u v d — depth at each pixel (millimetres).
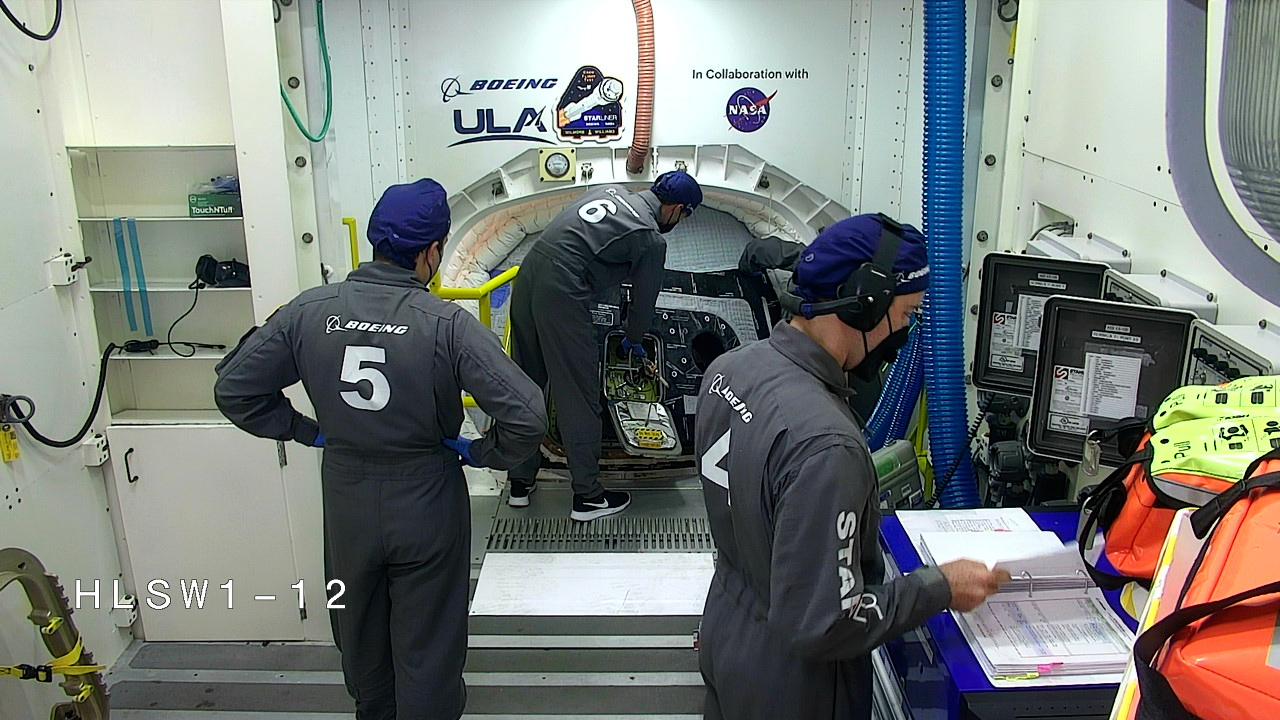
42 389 2469
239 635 2951
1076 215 2365
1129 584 1417
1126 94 2072
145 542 2844
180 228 2848
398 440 2020
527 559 2982
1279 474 958
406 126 3217
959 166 2676
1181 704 839
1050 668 1425
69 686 2111
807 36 3164
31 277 2424
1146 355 1729
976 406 3074
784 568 1313
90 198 2789
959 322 2723
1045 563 1661
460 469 2199
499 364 2023
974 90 3074
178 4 2656
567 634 2689
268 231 2617
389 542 2068
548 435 3568
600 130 3240
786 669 1502
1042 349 1849
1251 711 783
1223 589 879
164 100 2725
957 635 1533
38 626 2068
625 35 3135
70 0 2629
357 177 3262
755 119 3250
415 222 2016
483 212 3355
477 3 3096
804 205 3406
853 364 1491
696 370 3564
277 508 2812
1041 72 2602
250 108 2516
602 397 3508
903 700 1806
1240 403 1255
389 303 2004
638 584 2838
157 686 2730
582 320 2990
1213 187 1685
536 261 2986
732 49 3172
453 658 2219
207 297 2906
